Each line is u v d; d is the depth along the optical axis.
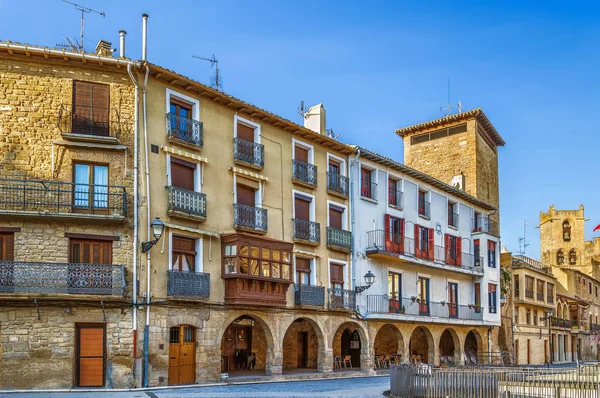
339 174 32.94
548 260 102.75
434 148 52.09
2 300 20.62
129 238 22.34
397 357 34.97
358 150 33.16
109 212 22.11
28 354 20.75
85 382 21.47
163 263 23.12
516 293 52.81
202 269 24.48
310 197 30.53
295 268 29.22
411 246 36.47
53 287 20.84
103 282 21.45
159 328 22.66
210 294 24.64
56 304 21.19
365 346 32.34
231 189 26.41
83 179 22.34
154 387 21.86
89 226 21.98
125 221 22.34
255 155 27.53
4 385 20.44
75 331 21.45
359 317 31.97
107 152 22.58
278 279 26.58
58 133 22.14
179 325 23.59
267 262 26.36
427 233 38.38
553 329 59.66
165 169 23.83
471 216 44.50
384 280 34.50
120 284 21.62
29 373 20.70
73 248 21.86
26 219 21.31
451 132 51.34
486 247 43.81
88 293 21.19
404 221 36.28
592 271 93.50
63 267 21.09
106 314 21.72
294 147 30.11
